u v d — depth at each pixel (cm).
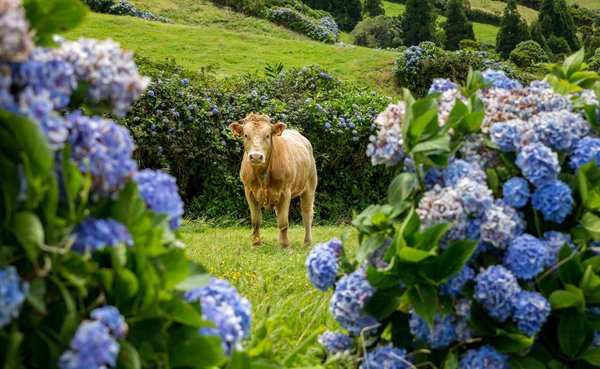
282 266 790
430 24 5334
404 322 362
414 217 334
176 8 3709
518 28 5275
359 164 1562
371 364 350
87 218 243
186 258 261
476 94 388
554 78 414
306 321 464
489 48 5709
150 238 252
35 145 218
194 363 261
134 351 234
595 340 347
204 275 279
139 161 1394
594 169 355
